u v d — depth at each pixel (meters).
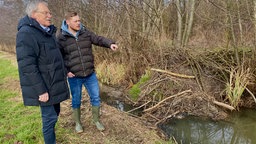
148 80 8.54
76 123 4.87
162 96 7.75
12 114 5.73
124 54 9.81
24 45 3.19
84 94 7.00
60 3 12.60
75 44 4.18
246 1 7.37
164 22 11.61
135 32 9.43
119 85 9.62
